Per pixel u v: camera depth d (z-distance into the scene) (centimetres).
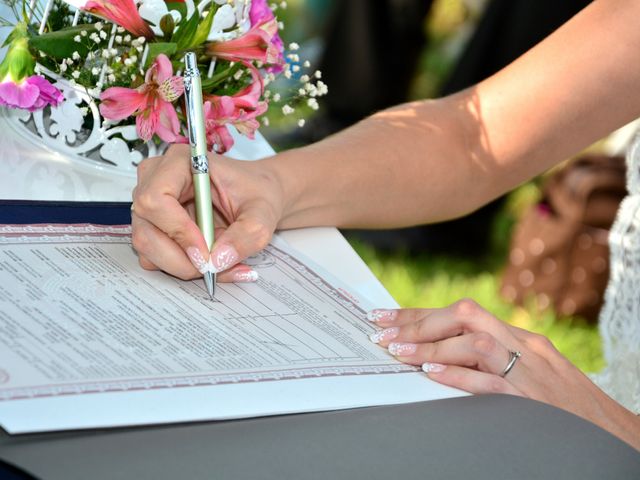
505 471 72
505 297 304
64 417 71
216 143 113
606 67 128
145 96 107
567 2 322
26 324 82
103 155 117
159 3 107
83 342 82
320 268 108
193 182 99
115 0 107
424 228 342
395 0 366
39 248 97
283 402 79
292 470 68
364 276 111
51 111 116
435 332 95
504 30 329
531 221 302
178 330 88
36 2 115
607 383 151
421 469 71
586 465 74
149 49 108
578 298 292
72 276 94
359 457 71
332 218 121
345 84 374
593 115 129
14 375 74
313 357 88
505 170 132
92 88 113
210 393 78
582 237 291
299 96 120
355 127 131
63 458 65
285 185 114
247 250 99
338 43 373
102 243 102
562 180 296
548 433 78
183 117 114
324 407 80
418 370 91
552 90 129
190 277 98
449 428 77
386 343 95
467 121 132
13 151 118
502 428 78
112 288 93
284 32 416
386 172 124
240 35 114
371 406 83
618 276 150
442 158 129
